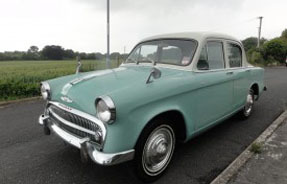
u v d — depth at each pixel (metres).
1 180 2.65
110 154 2.15
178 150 3.37
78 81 2.74
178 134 2.93
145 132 2.36
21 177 2.71
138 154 2.36
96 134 2.20
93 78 2.79
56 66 29.11
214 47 3.40
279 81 10.42
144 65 3.51
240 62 4.20
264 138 3.60
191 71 2.97
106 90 2.34
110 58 10.30
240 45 4.13
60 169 2.88
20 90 7.09
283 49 25.34
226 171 2.71
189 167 2.91
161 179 2.67
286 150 3.21
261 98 6.72
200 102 3.02
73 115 2.46
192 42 3.18
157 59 3.43
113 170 2.85
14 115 5.10
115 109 2.04
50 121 2.94
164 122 2.57
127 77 2.73
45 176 2.73
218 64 3.49
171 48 3.33
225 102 3.63
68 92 2.58
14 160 3.10
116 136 2.13
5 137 3.85
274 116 4.96
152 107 2.35
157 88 2.40
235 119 4.73
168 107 2.51
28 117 4.95
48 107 2.97
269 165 2.83
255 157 3.03
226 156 3.20
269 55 25.56
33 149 3.43
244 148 3.45
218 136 3.89
